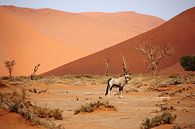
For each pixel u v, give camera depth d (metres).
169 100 54.53
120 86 61.06
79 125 31.17
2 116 24.14
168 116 30.95
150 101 54.84
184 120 33.62
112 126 32.22
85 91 79.88
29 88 75.06
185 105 47.91
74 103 52.28
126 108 45.66
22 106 25.72
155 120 30.88
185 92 68.19
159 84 84.44
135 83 98.00
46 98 59.94
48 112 34.69
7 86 69.00
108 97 61.75
